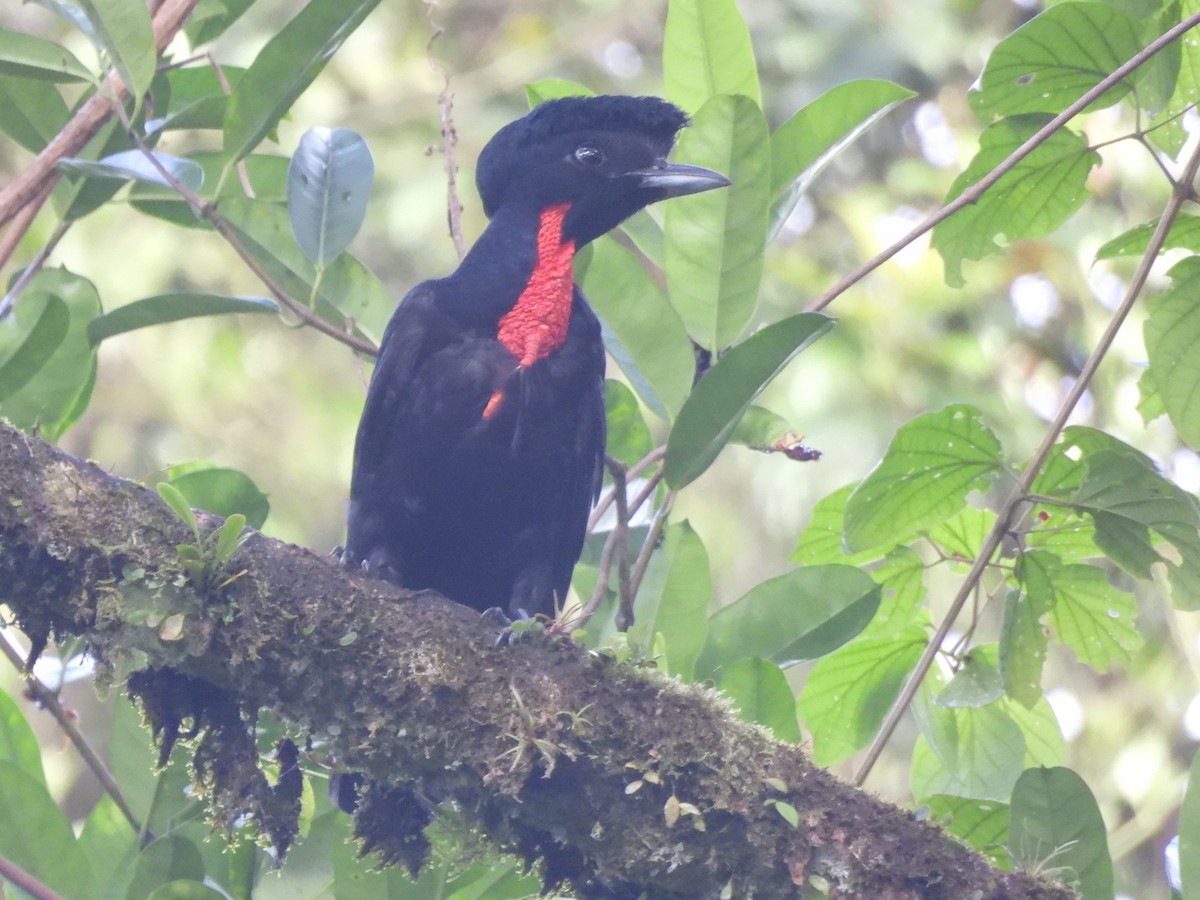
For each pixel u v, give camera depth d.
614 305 7.25
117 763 6.89
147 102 7.72
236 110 7.06
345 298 7.93
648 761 5.58
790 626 7.13
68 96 17.59
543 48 19.34
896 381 16.31
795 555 8.17
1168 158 7.88
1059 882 5.58
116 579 5.58
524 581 7.84
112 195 7.83
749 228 7.02
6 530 5.46
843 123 7.58
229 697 5.95
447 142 8.06
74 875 6.26
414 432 7.54
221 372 18.62
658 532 6.62
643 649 6.63
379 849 6.19
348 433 18.84
